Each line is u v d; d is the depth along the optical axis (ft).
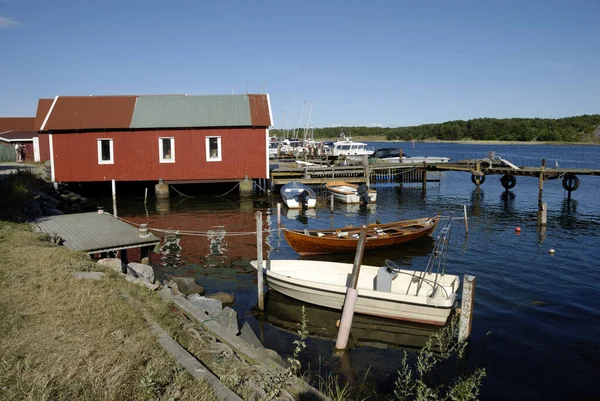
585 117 447.83
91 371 17.01
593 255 55.11
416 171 124.26
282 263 42.68
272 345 31.73
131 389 16.33
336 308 37.50
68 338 19.92
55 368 17.12
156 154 92.32
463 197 107.55
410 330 34.35
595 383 26.94
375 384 26.55
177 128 92.02
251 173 94.73
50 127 89.30
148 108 96.68
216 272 47.70
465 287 30.42
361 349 31.24
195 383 17.22
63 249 36.81
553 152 288.92
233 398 16.67
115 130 91.15
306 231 55.31
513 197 107.34
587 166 172.55
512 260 52.80
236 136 93.66
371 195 96.07
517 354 30.27
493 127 431.84
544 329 34.01
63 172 90.58
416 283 38.22
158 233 66.03
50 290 25.81
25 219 52.37
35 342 19.34
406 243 59.47
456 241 62.44
